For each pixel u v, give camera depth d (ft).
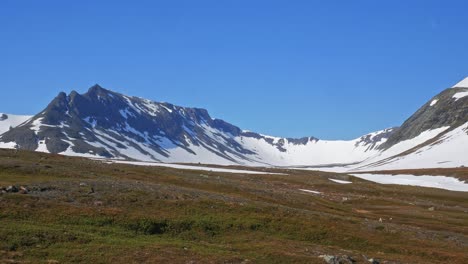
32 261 108.37
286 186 400.47
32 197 160.97
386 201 346.33
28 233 124.88
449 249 184.24
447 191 447.01
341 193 396.98
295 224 183.73
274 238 165.78
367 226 200.95
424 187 473.67
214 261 123.03
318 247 159.22
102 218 152.46
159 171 331.98
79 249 120.37
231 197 216.74
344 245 173.78
